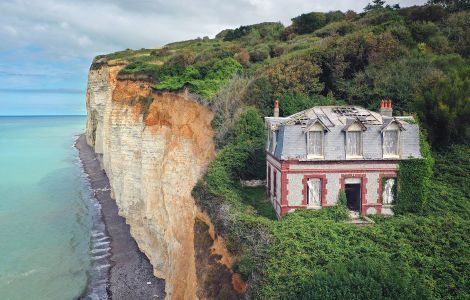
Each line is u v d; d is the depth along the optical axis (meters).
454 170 28.00
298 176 24.08
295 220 21.86
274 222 21.88
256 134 33.25
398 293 14.95
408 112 32.25
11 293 35.22
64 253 44.31
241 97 39.56
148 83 52.91
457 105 30.05
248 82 42.19
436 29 46.59
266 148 30.05
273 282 16.44
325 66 42.81
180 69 53.34
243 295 19.20
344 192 24.28
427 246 19.16
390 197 24.72
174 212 37.91
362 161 24.22
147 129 45.84
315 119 24.03
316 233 19.83
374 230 20.50
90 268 40.88
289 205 24.14
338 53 42.66
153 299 35.25
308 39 62.59
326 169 24.16
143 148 45.84
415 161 24.33
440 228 20.72
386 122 24.81
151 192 44.00
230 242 22.56
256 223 21.83
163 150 44.03
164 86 45.88
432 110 30.45
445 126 29.89
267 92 39.09
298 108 36.78
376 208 24.52
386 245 19.22
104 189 71.06
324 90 42.19
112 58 78.50
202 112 40.16
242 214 24.03
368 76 39.41
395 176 24.50
